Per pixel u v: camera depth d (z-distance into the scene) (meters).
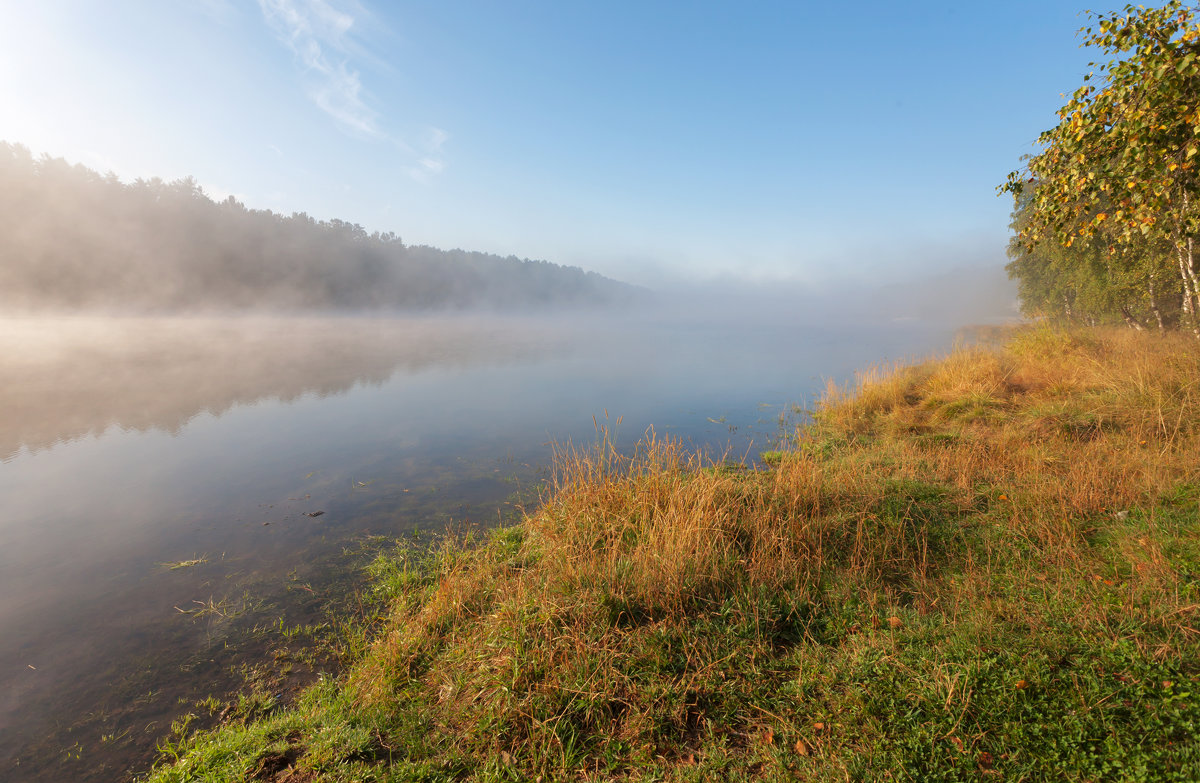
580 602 4.10
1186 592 3.36
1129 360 10.09
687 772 2.76
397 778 2.94
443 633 4.49
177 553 6.83
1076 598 3.62
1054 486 5.65
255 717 3.96
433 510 8.20
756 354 32.97
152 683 4.39
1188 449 6.07
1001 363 13.00
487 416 15.33
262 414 15.78
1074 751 2.46
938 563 4.71
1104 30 5.90
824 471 6.82
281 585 5.99
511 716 3.22
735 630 3.80
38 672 4.56
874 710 2.91
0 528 7.65
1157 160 5.60
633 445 11.83
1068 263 20.33
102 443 12.49
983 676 2.95
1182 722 2.45
